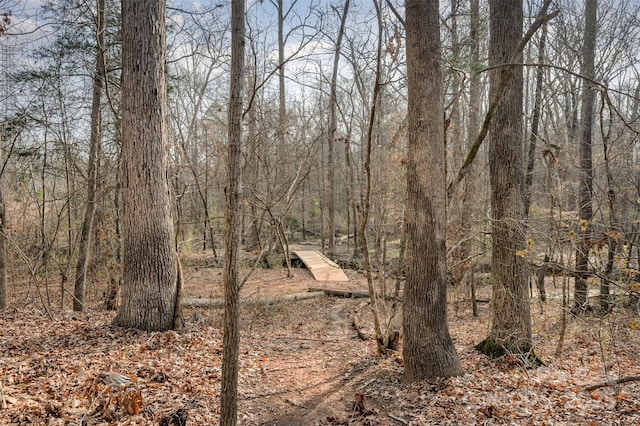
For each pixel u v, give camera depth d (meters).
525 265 6.38
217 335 7.37
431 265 5.57
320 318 10.79
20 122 9.17
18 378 4.90
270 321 10.38
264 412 5.17
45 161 9.05
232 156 3.48
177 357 6.16
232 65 3.46
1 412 4.02
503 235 6.41
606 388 5.31
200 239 17.23
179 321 7.18
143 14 6.78
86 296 11.28
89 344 6.21
